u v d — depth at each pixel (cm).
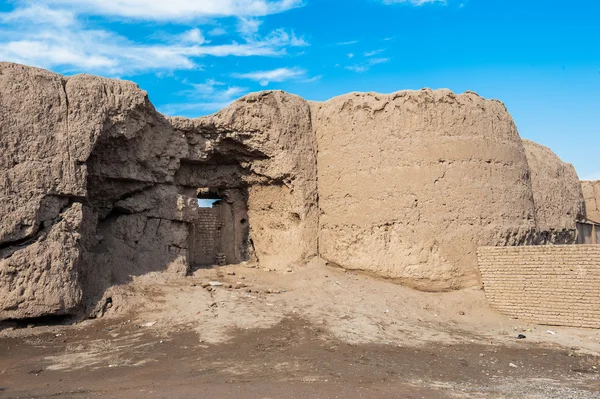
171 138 1582
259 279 1583
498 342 1189
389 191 1559
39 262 1187
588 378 950
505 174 1595
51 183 1226
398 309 1392
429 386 877
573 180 2333
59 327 1188
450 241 1503
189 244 1642
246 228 1830
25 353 1038
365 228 1589
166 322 1232
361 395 811
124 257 1466
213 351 1045
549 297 1351
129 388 834
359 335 1177
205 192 1925
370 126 1617
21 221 1175
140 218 1545
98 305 1276
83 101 1295
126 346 1077
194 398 784
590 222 2431
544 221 2022
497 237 1531
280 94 1708
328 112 1716
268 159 1714
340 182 1656
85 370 935
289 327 1204
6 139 1180
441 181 1530
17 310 1158
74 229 1263
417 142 1552
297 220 1703
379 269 1554
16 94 1204
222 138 1672
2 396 794
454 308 1428
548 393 851
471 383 905
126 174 1490
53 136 1241
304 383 863
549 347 1157
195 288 1441
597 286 1292
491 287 1441
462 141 1549
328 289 1475
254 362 980
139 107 1421
